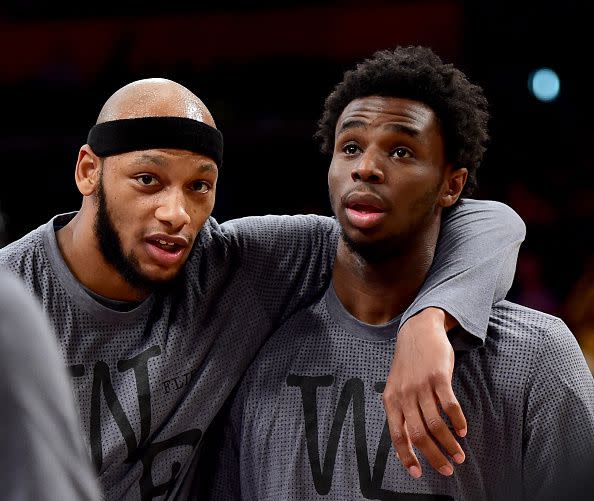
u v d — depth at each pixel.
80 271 3.49
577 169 10.74
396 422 3.06
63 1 11.90
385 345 3.54
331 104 3.69
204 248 3.72
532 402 3.37
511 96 11.10
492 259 3.47
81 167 3.48
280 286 3.78
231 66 11.91
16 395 1.67
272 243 3.81
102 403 3.44
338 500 3.41
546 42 11.05
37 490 1.65
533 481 3.38
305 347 3.65
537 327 3.46
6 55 12.01
